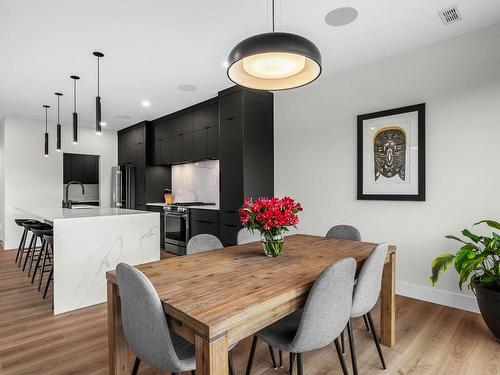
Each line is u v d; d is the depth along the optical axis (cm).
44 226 373
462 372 179
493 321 209
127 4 221
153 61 318
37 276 375
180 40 275
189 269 160
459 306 269
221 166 423
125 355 157
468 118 263
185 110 501
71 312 271
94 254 289
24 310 273
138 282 114
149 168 588
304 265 168
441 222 279
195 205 489
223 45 285
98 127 308
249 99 400
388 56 311
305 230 386
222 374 101
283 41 142
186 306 111
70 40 272
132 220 317
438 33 265
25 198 557
